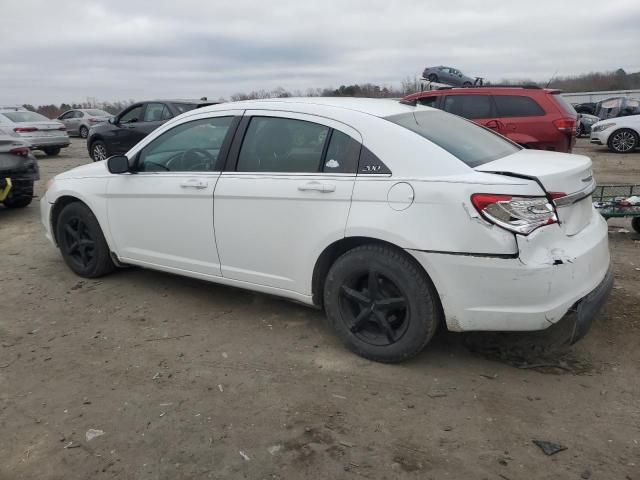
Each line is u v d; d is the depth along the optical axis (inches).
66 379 132.9
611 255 213.9
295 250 142.2
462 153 129.5
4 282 201.2
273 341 150.2
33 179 320.2
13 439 110.5
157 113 496.1
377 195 127.0
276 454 104.0
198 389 127.3
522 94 359.6
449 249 118.2
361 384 127.4
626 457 100.5
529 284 114.3
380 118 135.0
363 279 136.4
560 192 119.4
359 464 100.7
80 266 201.5
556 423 111.0
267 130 149.7
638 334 146.3
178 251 168.9
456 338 148.0
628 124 596.4
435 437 107.8
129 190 176.6
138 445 107.7
